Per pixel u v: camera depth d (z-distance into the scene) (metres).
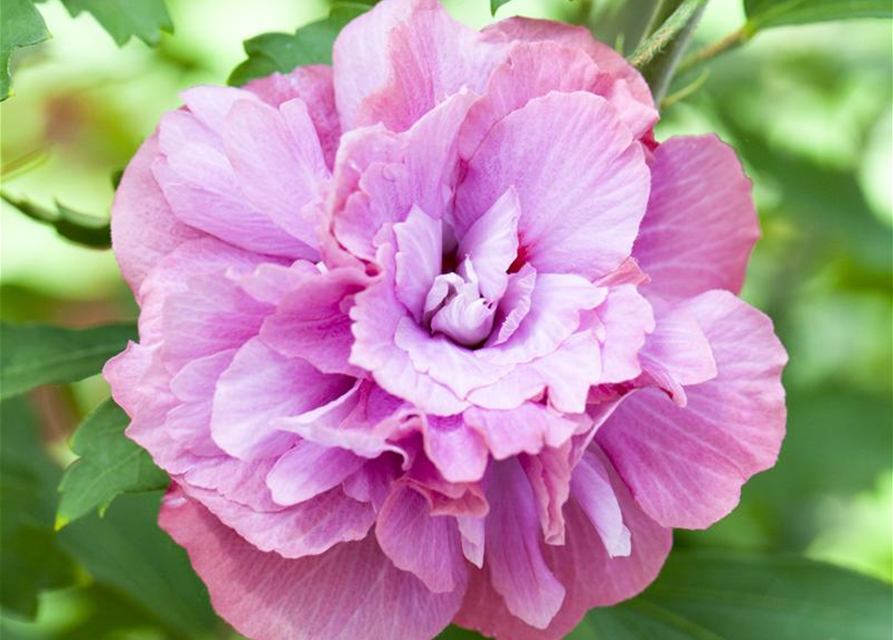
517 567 0.30
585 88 0.30
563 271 0.30
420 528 0.29
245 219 0.30
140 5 0.33
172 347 0.29
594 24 0.37
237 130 0.29
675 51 0.33
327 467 0.29
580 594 0.31
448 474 0.28
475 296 0.30
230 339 0.29
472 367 0.29
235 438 0.29
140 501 0.38
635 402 0.30
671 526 0.30
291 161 0.29
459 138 0.30
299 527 0.29
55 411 0.42
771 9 0.34
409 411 0.28
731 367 0.30
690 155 0.31
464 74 0.30
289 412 0.29
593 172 0.30
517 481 0.30
